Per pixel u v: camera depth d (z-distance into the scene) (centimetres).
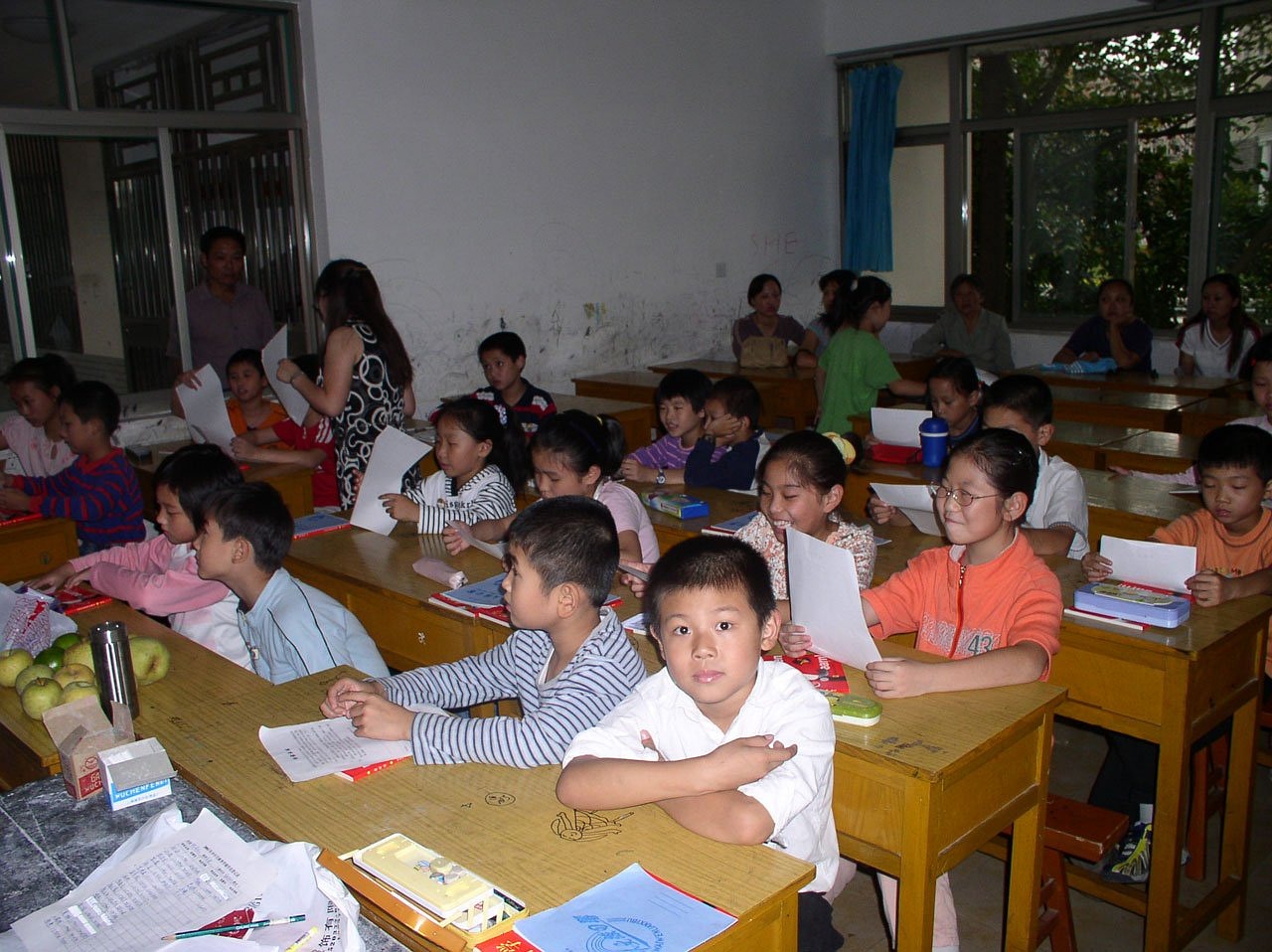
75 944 108
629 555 262
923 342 692
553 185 628
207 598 240
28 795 145
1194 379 537
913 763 154
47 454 401
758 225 748
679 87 686
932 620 207
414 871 117
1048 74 687
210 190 513
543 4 608
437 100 570
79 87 468
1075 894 248
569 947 107
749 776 127
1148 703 206
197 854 122
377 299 360
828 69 776
